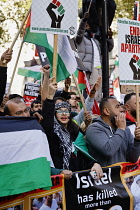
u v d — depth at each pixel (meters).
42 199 3.35
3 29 12.16
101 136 3.82
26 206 3.27
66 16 3.87
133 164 3.98
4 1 11.85
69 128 3.97
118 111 4.10
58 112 3.87
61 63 4.66
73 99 5.70
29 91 7.01
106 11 5.49
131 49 4.32
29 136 3.28
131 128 4.60
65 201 3.47
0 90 3.88
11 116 3.32
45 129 3.60
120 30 4.28
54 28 3.83
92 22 6.11
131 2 11.42
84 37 6.04
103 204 3.71
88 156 3.81
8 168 3.14
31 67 7.05
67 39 4.68
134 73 4.29
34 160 3.24
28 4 11.91
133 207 3.90
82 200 3.56
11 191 3.08
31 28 3.77
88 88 5.50
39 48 4.86
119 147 3.97
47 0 3.81
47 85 3.92
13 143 3.21
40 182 3.17
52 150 3.72
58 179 3.44
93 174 3.64
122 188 3.84
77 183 3.56
